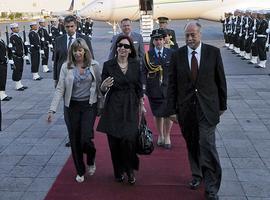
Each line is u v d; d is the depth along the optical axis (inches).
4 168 241.3
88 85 212.1
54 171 235.5
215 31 1341.0
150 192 205.2
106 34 1310.3
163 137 271.1
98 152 264.1
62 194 205.3
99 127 206.7
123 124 201.9
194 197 198.7
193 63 188.1
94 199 199.2
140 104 209.9
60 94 213.0
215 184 191.9
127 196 201.5
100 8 1093.1
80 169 218.1
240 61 682.2
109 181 219.6
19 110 382.6
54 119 348.8
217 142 279.7
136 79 206.2
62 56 254.2
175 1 1055.6
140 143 205.9
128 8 1077.8
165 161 246.5
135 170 220.5
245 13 746.8
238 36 767.7
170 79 197.0
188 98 189.8
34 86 506.0
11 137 300.4
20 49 473.7
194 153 204.5
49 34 716.0
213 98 188.5
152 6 1043.3
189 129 195.9
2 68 417.7
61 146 278.8
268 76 533.0
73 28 253.4
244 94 427.8
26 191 210.4
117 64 206.5
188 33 185.9
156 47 255.6
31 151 269.7
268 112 356.8
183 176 224.1
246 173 227.6
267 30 599.8
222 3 1068.5
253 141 281.1
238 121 330.3
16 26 472.1
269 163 241.8
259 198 198.1
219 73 188.5
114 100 205.2
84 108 212.7
